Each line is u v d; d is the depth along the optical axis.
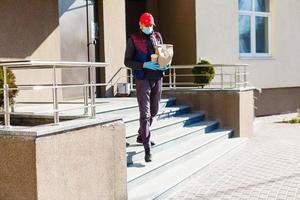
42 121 5.52
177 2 12.53
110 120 4.76
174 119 8.87
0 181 3.97
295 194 5.73
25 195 3.87
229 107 9.88
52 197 3.96
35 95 8.45
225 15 12.98
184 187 6.14
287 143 9.62
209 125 9.36
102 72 10.55
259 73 14.12
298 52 15.27
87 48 10.27
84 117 4.83
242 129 9.95
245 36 14.09
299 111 13.99
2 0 7.87
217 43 12.75
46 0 8.73
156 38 6.19
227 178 6.62
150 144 6.46
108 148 4.73
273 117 14.41
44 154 3.87
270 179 6.52
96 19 10.53
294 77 15.20
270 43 14.66
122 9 11.05
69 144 4.16
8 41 7.99
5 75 4.15
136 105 8.44
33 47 8.47
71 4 9.82
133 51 6.04
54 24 8.91
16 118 5.70
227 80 12.91
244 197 5.63
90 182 4.45
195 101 10.23
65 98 9.61
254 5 14.25
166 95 10.52
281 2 14.75
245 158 8.07
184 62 12.45
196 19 12.12
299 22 15.23
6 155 3.92
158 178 6.11
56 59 8.96
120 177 4.93
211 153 7.84
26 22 8.33
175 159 6.79
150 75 5.99
